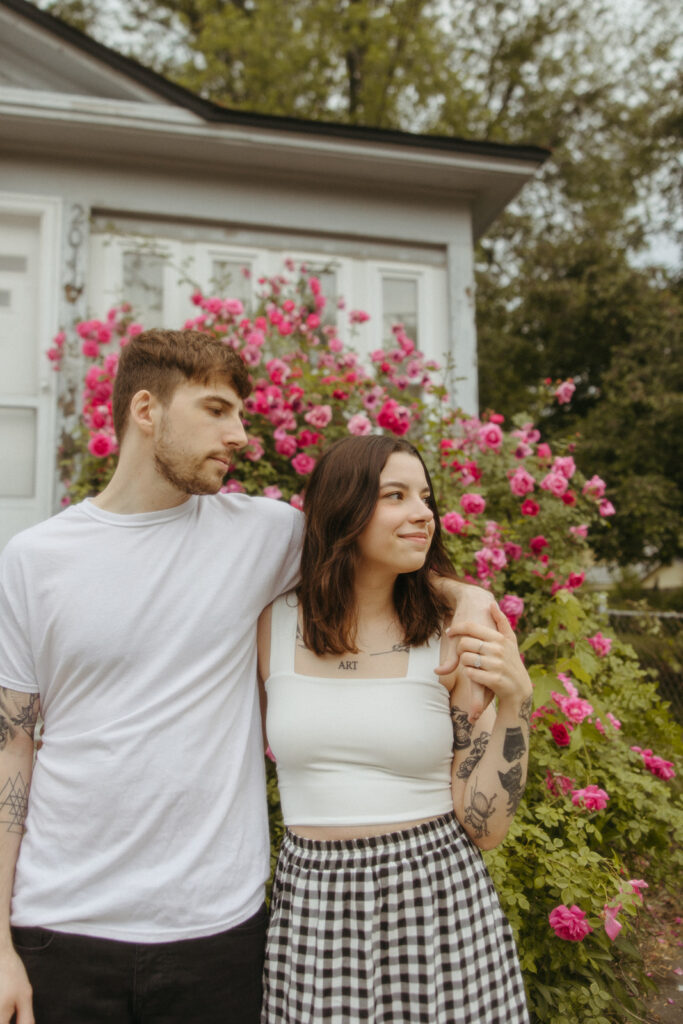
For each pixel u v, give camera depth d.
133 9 15.09
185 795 1.36
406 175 4.98
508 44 15.59
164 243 4.80
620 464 10.59
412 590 1.57
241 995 1.37
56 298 4.50
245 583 1.52
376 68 14.63
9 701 1.42
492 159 4.89
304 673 1.53
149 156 4.68
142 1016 1.33
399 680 1.49
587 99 15.27
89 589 1.41
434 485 3.22
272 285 4.54
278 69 13.55
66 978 1.31
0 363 4.47
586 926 2.02
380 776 1.44
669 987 2.72
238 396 1.55
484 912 1.42
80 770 1.37
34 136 4.45
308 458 3.40
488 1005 1.37
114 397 1.59
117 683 1.40
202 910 1.34
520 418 3.81
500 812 1.42
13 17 4.32
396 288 5.18
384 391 3.97
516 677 1.40
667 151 12.77
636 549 10.99
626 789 2.60
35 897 1.34
